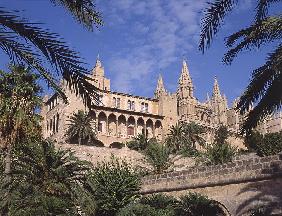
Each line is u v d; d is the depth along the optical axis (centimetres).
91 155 6197
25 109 3394
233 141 9850
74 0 1082
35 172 3095
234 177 3222
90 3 1088
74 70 1078
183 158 6512
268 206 2970
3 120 3291
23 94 3425
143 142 8050
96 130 8838
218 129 10206
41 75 1056
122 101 9800
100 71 10156
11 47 1041
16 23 1032
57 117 9206
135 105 9912
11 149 3278
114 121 9469
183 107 12131
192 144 8869
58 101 9219
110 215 3400
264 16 1856
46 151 3180
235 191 3203
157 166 4875
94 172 3594
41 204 2905
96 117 9212
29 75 3488
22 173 3069
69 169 3250
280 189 2956
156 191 3672
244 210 3095
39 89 3531
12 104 3362
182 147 8075
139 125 9725
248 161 3172
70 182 3177
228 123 12731
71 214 3036
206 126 10775
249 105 2030
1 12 1016
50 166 3141
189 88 12525
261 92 1984
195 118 11869
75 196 3139
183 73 12812
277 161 3011
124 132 9488
